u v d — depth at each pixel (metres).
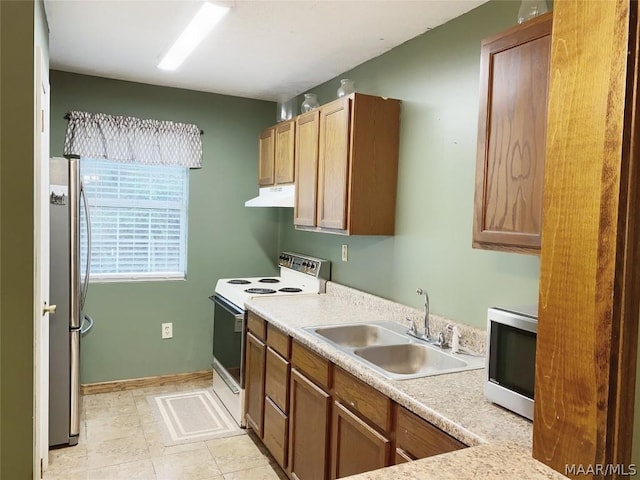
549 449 0.98
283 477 2.67
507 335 1.50
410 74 2.74
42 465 2.51
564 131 0.96
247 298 3.26
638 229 0.86
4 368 1.62
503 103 1.65
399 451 1.66
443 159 2.48
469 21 2.32
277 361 2.70
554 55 0.98
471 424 1.40
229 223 4.28
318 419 2.24
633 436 0.91
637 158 0.85
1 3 1.57
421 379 1.80
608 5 0.87
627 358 0.87
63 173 2.88
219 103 4.18
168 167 4.11
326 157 2.94
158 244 4.12
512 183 1.62
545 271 1.00
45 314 2.52
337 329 2.56
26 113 1.60
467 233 2.32
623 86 0.84
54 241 2.86
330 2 2.29
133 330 3.96
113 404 3.62
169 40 2.89
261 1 2.30
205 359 4.23
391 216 2.83
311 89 3.94
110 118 3.73
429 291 2.57
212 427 3.27
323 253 3.70
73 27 2.69
